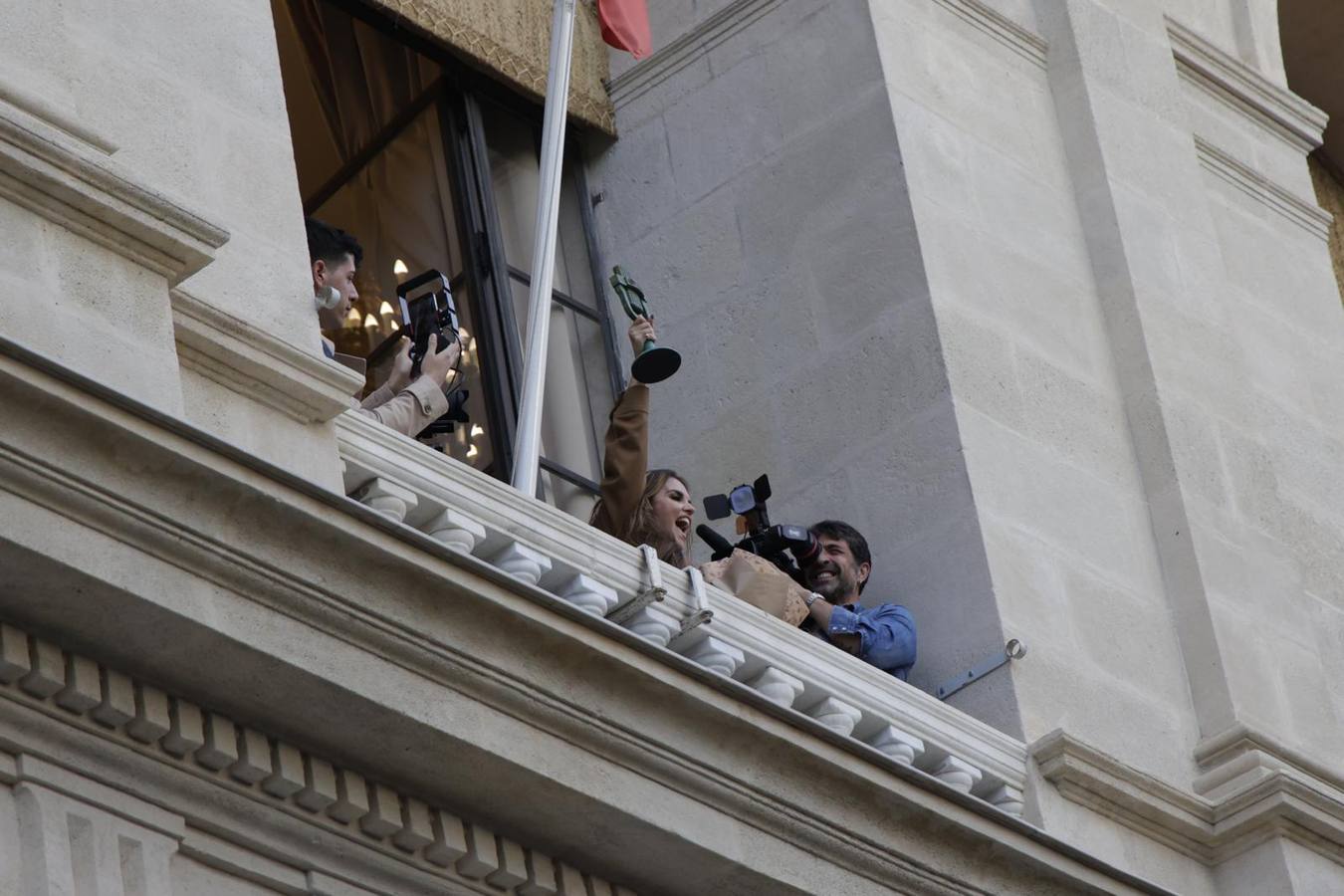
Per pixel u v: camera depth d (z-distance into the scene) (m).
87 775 17.98
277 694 18.64
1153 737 26.39
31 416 17.62
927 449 26.88
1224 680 27.03
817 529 25.98
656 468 28.73
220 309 20.27
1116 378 28.88
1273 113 34.62
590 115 30.42
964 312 27.62
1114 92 30.75
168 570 18.09
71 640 18.02
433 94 29.69
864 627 25.16
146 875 17.91
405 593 19.12
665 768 20.39
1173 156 31.00
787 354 28.28
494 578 19.53
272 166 21.58
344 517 18.81
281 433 20.34
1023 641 25.83
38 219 19.12
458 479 21.38
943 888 22.05
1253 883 25.70
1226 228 33.09
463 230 29.12
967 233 28.31
